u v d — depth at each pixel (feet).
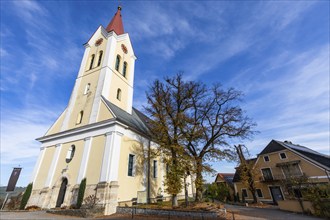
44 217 42.29
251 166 102.12
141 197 58.85
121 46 94.32
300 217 50.37
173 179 50.83
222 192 130.41
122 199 54.75
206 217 40.47
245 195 116.78
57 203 58.54
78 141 65.87
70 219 40.19
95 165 56.34
